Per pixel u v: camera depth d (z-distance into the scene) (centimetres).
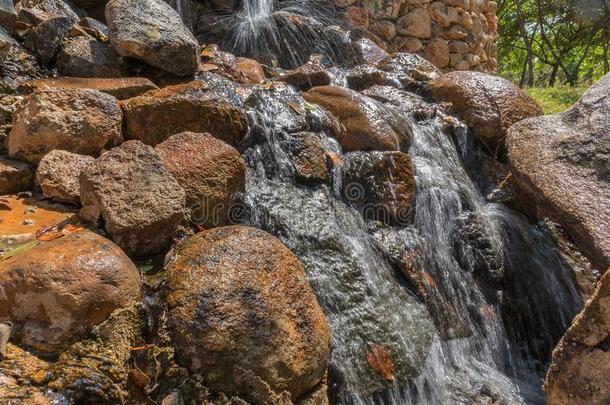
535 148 379
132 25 376
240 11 612
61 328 192
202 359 204
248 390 207
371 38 662
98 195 239
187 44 386
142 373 196
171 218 246
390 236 340
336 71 480
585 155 361
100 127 292
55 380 181
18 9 394
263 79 467
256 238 239
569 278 364
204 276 218
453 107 451
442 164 407
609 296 222
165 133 317
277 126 348
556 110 834
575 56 2006
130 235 235
